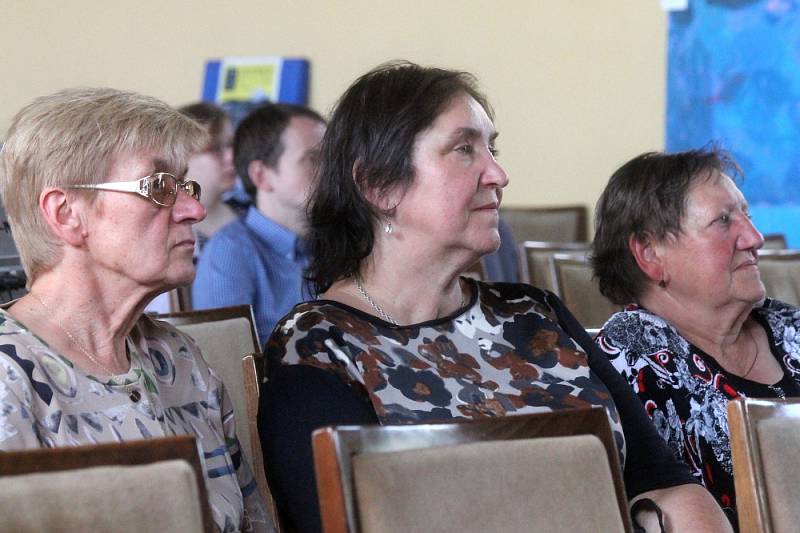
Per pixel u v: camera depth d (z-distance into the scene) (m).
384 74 3.03
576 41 9.06
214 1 10.23
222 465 2.73
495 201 2.97
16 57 10.85
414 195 2.92
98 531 1.75
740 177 3.66
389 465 1.94
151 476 1.83
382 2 9.67
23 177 2.50
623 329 3.48
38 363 2.40
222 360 3.63
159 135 2.55
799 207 8.23
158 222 2.54
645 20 8.82
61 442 2.36
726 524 2.92
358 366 2.77
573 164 9.12
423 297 2.98
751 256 3.50
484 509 2.03
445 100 2.94
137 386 2.55
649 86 8.82
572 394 2.95
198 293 5.18
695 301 3.53
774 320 3.68
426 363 2.85
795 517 2.32
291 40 10.00
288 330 2.81
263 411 2.74
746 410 2.36
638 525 2.96
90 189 2.50
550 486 2.14
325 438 1.90
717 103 8.52
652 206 3.54
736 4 8.41
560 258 5.22
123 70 10.56
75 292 2.52
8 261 3.24
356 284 3.01
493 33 9.34
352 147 2.97
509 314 3.07
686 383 3.42
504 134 9.34
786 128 8.27
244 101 9.96
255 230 5.26
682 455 3.38
